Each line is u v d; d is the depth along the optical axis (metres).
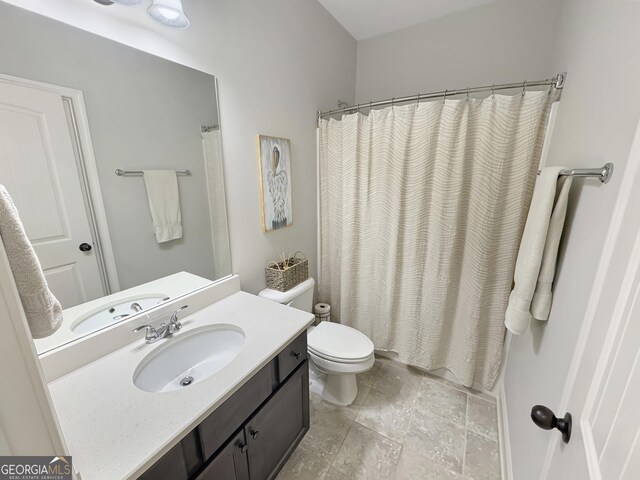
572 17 1.23
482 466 1.36
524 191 1.44
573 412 0.62
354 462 1.38
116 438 0.69
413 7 1.85
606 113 0.70
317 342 1.64
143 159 1.08
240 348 1.10
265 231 1.70
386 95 2.27
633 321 0.42
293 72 1.71
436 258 1.72
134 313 1.10
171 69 1.12
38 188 0.84
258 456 1.07
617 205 0.55
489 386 1.77
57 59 0.84
